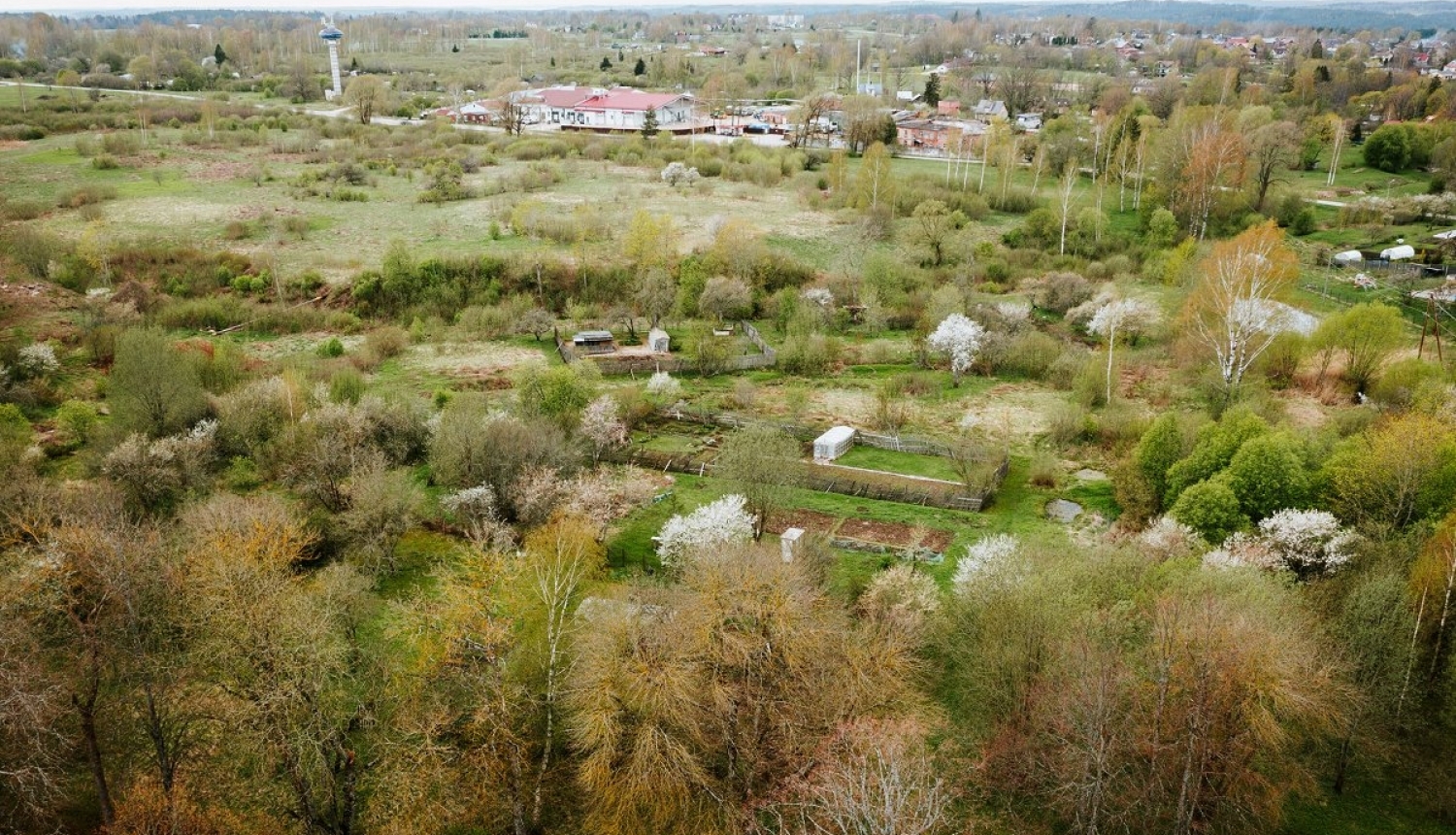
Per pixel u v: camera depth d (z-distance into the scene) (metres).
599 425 61.56
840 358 85.00
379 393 71.00
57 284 93.06
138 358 58.12
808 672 33.91
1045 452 65.38
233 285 96.75
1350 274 101.50
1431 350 78.25
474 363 83.00
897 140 174.12
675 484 59.41
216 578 32.78
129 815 29.69
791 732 33.00
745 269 99.38
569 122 198.50
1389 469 47.44
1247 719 31.52
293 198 130.50
